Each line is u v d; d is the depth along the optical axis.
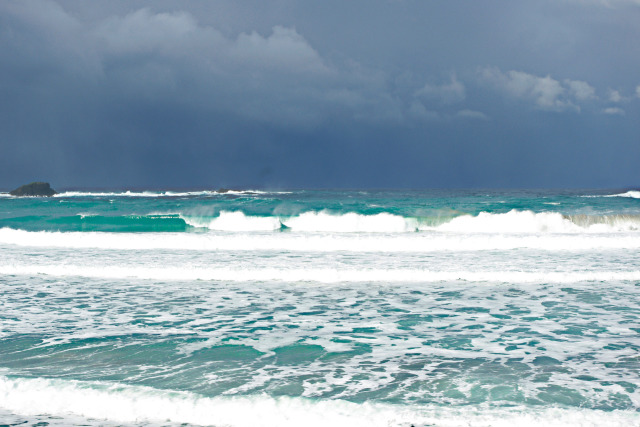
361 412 4.32
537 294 9.55
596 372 5.35
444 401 4.60
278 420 4.26
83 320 7.75
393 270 11.42
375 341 6.60
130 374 5.41
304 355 6.04
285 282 10.93
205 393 4.86
